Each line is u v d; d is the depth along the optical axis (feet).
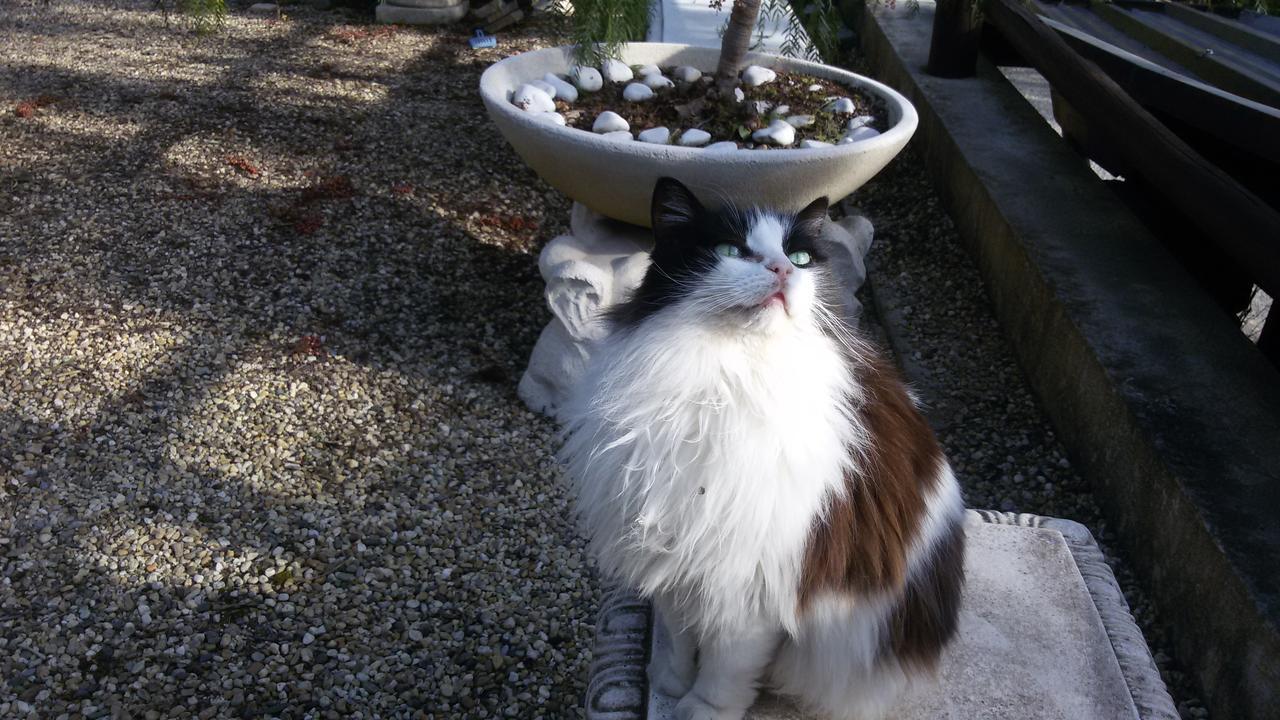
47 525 3.94
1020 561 3.00
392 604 3.80
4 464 4.17
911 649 2.47
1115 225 5.17
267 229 5.76
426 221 5.98
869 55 8.73
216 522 4.03
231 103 7.27
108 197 5.94
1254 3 6.35
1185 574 3.55
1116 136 4.71
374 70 8.14
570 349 4.57
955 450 4.54
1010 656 2.71
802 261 2.42
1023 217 5.23
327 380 4.78
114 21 9.06
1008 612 2.83
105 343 4.85
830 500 2.22
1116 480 4.03
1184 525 3.55
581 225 4.88
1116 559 3.94
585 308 4.42
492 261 5.74
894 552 2.31
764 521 2.17
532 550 4.06
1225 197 3.89
